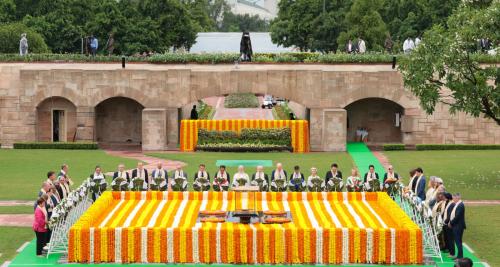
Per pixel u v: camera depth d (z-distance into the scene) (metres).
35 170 57.16
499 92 50.16
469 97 51.16
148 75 71.88
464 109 51.28
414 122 71.75
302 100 71.62
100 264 33.44
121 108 76.56
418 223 36.75
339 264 33.69
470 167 58.56
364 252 33.72
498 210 43.38
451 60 50.41
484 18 50.12
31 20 104.88
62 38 106.62
